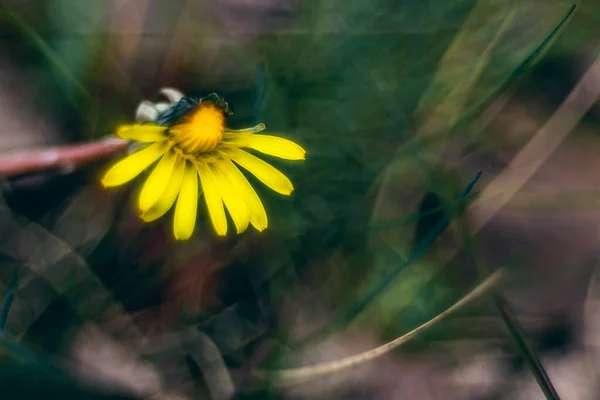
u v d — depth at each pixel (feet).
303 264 0.92
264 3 0.99
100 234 0.90
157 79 0.95
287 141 0.87
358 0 0.98
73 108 0.92
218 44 0.96
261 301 0.91
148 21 0.96
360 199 0.94
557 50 1.00
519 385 0.91
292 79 0.96
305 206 0.94
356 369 0.90
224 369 0.89
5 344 0.83
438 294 0.93
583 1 0.99
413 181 0.95
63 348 0.87
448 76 0.96
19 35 0.92
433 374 0.91
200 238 0.91
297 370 0.87
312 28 0.98
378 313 0.91
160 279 0.90
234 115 0.95
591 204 0.96
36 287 0.88
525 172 0.95
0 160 0.85
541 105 1.01
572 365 0.92
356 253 0.93
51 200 0.90
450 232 0.94
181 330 0.89
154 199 0.83
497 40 0.94
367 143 0.96
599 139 0.99
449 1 0.99
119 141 0.87
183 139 0.84
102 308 0.88
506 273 0.94
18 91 0.92
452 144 0.97
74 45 0.93
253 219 0.85
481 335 0.92
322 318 0.91
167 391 0.88
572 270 0.95
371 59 0.97
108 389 0.87
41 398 0.85
